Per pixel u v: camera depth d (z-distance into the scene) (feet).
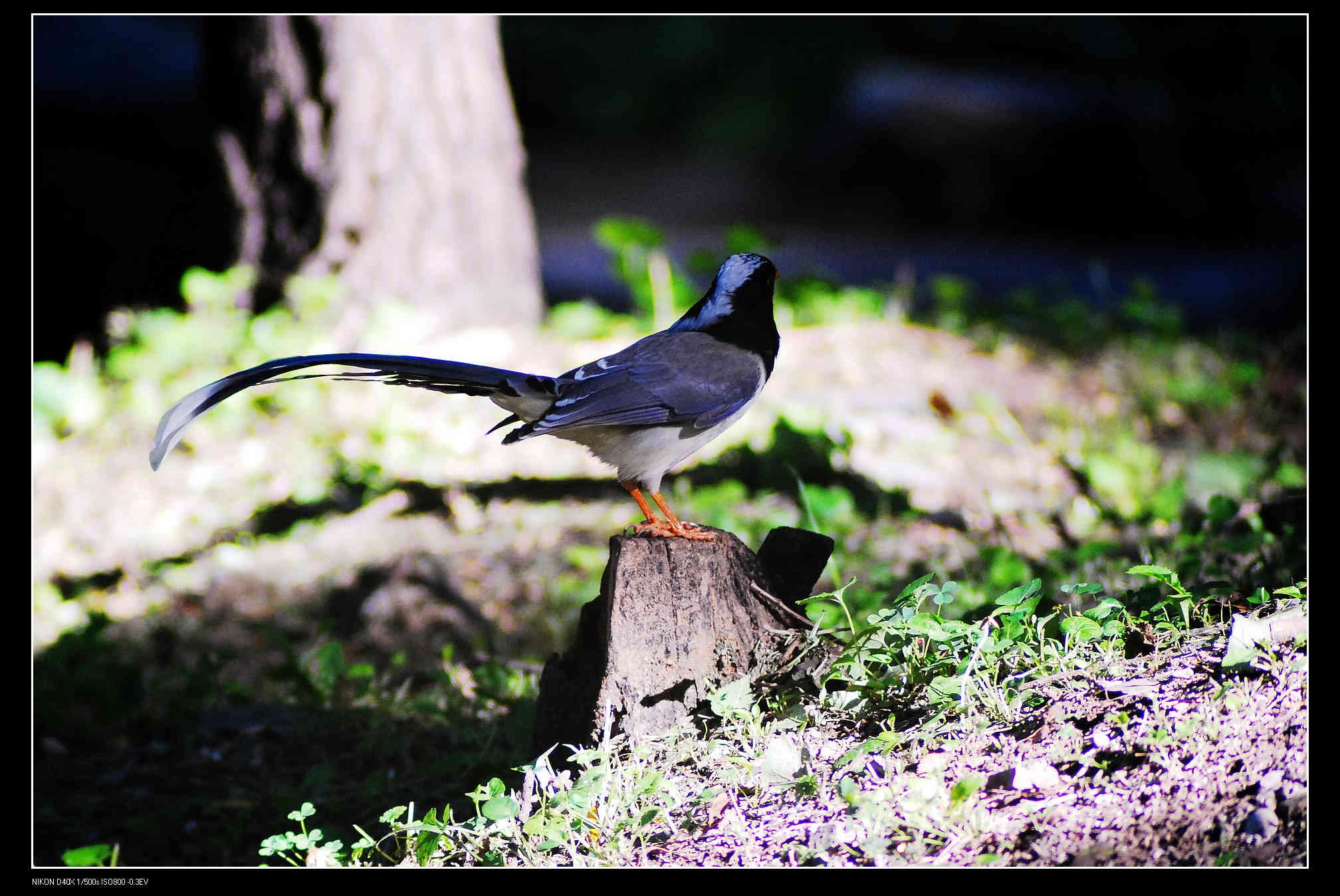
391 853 21.57
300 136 55.67
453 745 27.04
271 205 56.49
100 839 25.26
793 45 137.08
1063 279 86.99
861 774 18.38
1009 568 29.14
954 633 19.88
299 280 54.44
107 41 74.49
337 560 41.42
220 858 24.18
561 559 39.99
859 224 114.62
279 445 48.98
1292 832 15.10
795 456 42.19
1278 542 25.58
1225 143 107.04
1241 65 109.19
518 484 45.55
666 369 25.20
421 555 38.63
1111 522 36.40
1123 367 55.36
